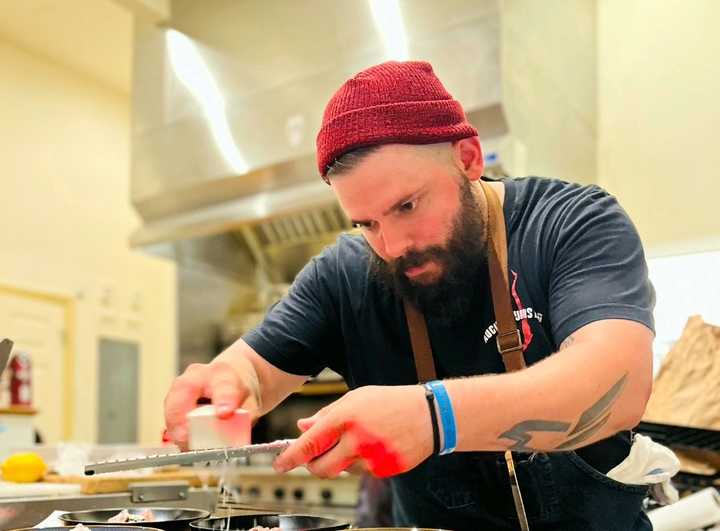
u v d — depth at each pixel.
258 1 2.95
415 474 1.08
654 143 2.32
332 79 2.69
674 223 2.22
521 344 0.99
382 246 0.93
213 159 2.92
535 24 2.49
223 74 2.98
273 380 1.15
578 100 2.70
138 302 4.71
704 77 2.19
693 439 1.44
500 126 2.25
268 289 3.42
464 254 0.94
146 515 1.02
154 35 3.21
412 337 1.07
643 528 1.06
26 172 4.09
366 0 2.62
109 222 4.60
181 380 1.01
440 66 2.38
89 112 4.55
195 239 3.19
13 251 3.96
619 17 2.51
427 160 0.87
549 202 1.01
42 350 4.09
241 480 2.94
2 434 2.28
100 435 4.33
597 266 0.86
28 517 1.08
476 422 0.72
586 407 0.75
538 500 1.01
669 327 2.15
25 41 4.10
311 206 2.61
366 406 0.71
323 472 0.73
